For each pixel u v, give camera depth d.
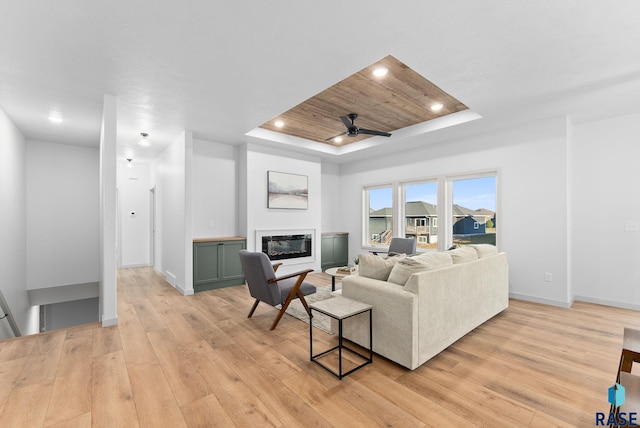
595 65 2.50
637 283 3.51
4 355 2.39
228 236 5.17
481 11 1.85
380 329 2.33
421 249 5.42
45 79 2.71
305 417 1.67
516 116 3.71
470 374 2.11
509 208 4.14
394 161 5.73
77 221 5.36
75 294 5.37
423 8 1.82
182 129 4.27
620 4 1.78
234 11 1.84
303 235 5.84
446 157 4.88
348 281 2.61
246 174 5.06
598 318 3.25
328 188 6.83
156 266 6.22
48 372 2.13
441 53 2.33
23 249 4.64
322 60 2.44
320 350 2.51
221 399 1.83
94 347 2.55
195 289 4.49
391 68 2.87
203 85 2.87
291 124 4.62
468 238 4.70
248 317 3.33
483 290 3.00
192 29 2.02
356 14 1.88
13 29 1.98
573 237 3.92
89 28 1.99
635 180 3.52
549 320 3.20
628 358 1.50
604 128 3.73
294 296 3.15
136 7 1.80
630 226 3.55
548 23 1.97
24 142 4.69
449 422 1.62
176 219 4.74
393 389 1.93
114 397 1.84
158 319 3.27
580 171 3.89
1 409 1.73
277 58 2.40
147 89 2.94
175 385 1.98
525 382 2.01
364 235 6.44
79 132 4.48
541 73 2.64
